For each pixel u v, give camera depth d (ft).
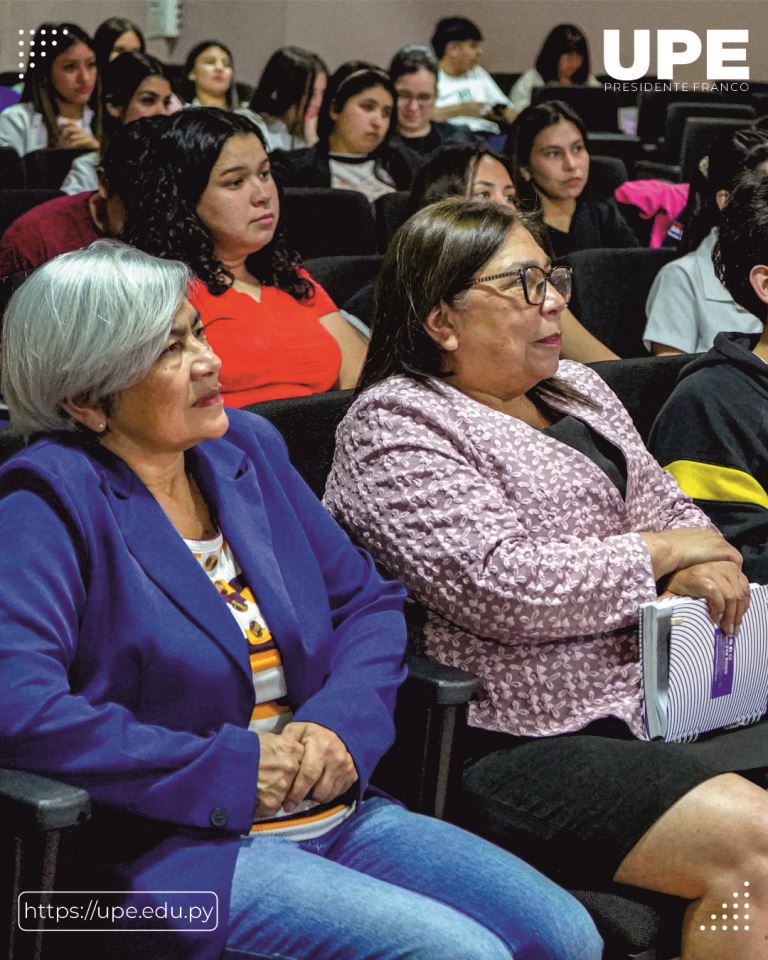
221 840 4.55
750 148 9.86
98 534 4.62
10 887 3.95
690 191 10.46
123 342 4.61
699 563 5.86
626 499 6.19
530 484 5.80
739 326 10.28
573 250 12.98
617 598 5.62
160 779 4.38
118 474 4.79
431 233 5.88
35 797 3.89
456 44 24.71
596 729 5.68
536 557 5.51
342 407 6.23
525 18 30.55
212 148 8.21
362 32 29.22
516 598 5.46
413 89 19.40
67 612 4.48
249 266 8.81
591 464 6.01
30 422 4.79
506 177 9.60
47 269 4.72
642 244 15.43
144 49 20.22
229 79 21.25
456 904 4.69
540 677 5.64
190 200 8.30
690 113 20.33
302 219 12.78
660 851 5.06
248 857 4.55
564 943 4.58
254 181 8.34
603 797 5.20
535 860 5.36
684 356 7.51
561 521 5.84
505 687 5.63
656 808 5.09
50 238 10.23
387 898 4.44
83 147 16.49
